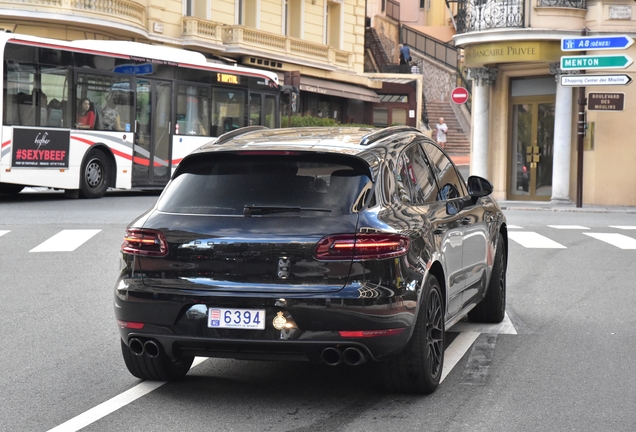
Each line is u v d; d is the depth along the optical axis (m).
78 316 9.35
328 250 5.87
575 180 27.12
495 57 27.19
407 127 7.64
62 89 21.64
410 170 6.92
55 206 20.39
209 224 6.08
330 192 6.08
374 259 5.89
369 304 5.82
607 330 8.85
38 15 29.55
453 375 7.06
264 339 5.89
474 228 7.91
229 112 26.59
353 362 5.96
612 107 25.31
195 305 6.01
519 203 26.92
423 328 6.26
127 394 6.49
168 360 6.74
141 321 6.15
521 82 28.36
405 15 66.62
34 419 5.88
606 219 21.61
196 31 36.44
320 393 6.55
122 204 21.44
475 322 9.20
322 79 44.31
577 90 27.05
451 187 7.85
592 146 26.69
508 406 6.19
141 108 23.91
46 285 11.10
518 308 10.05
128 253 6.27
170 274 6.11
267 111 28.03
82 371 7.17
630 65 26.05
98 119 22.66
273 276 5.91
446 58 55.41
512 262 13.82
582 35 26.25
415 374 6.30
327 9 46.50
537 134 28.08
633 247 15.65
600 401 6.32
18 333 8.55
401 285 5.97
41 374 7.06
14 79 20.41
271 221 6.00
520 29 26.45
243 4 40.66
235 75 26.75
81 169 22.30
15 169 20.55
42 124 21.12
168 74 24.64
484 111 28.55
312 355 5.92
